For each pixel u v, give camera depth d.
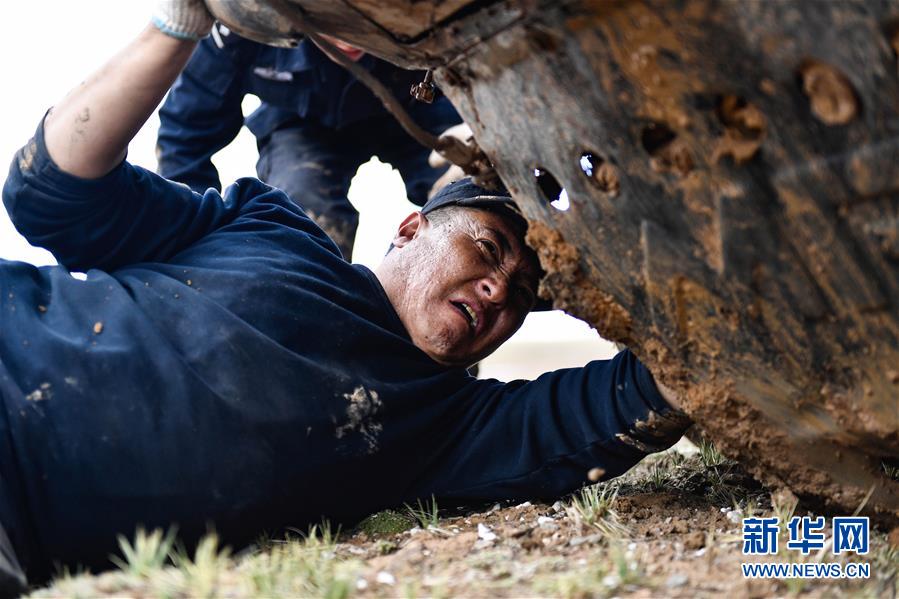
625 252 2.04
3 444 2.28
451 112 4.32
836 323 1.91
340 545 2.42
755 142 1.74
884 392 1.96
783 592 2.04
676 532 2.47
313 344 2.56
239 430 2.38
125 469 2.31
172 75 2.53
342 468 2.54
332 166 4.36
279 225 2.81
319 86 4.14
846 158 1.68
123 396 2.34
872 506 2.28
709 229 1.89
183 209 2.78
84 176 2.56
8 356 2.39
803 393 2.07
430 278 2.79
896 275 1.78
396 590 2.02
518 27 1.80
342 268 2.76
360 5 1.91
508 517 2.61
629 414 2.61
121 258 2.72
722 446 2.35
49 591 2.00
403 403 2.66
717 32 1.63
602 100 1.81
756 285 1.92
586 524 2.47
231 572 2.08
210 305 2.49
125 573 2.02
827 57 1.59
